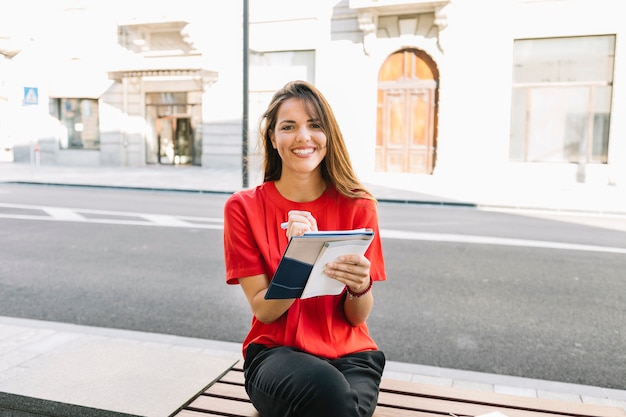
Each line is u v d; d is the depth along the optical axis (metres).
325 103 2.09
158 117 22.38
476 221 10.20
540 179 16.94
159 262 6.86
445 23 17.31
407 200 12.62
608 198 13.05
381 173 18.97
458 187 15.37
